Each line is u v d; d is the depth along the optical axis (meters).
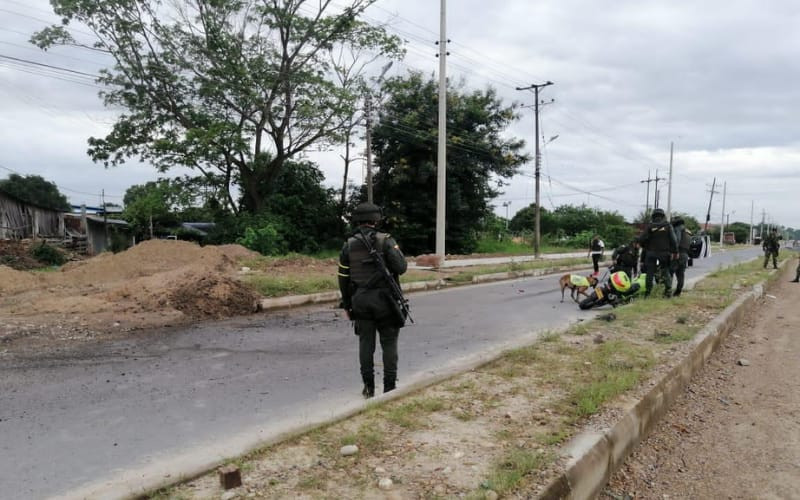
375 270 4.82
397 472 3.00
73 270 14.16
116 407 4.62
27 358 6.32
